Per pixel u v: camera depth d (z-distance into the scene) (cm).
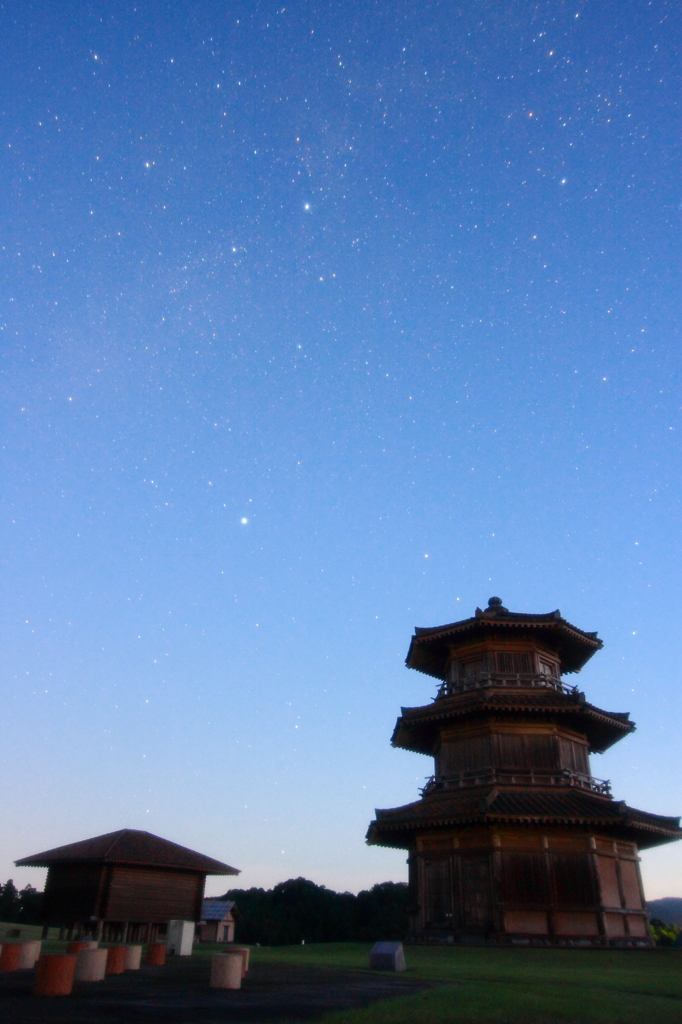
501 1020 1191
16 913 9869
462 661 4159
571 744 3794
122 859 4041
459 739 3825
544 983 1836
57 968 1355
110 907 3962
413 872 3762
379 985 1678
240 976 1561
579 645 4206
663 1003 1505
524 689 3828
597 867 3266
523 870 3244
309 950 3481
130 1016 1106
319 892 12812
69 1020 1052
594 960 2612
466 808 3359
